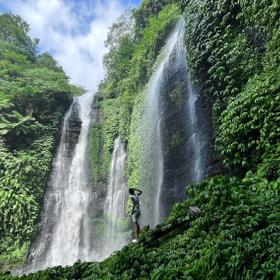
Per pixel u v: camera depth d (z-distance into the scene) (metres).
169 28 19.03
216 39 11.80
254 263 4.29
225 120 9.36
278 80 8.47
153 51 19.84
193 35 13.10
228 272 4.40
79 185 23.09
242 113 8.84
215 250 4.83
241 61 10.66
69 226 20.94
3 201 18.42
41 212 20.31
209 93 12.07
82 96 28.45
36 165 21.08
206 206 6.67
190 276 4.66
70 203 22.00
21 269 17.53
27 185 20.12
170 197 14.31
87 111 27.33
